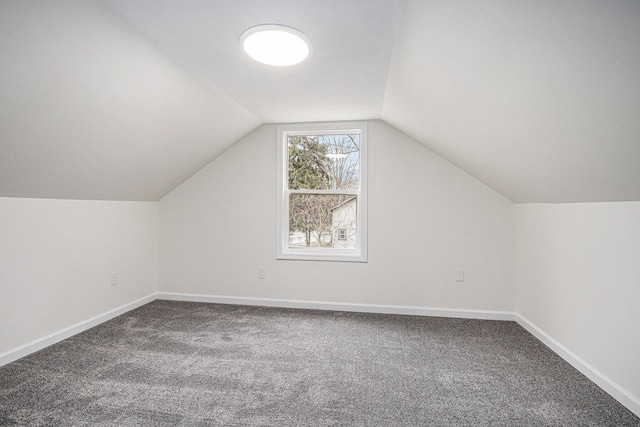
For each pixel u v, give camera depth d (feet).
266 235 11.54
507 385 6.40
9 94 5.00
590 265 6.64
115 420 5.25
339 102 9.14
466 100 5.90
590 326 6.64
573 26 3.18
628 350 5.67
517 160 6.84
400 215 10.76
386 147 10.85
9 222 7.23
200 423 5.22
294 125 11.32
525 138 5.73
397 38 5.52
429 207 10.59
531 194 8.27
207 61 6.53
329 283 11.18
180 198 12.07
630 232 5.64
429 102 7.07
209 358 7.47
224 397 5.94
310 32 5.47
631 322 5.61
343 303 11.07
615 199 5.84
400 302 10.77
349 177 11.38
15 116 5.39
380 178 10.87
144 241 11.60
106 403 5.71
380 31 5.41
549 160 5.87
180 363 7.22
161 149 9.05
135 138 7.93
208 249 11.92
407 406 5.72
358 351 7.90
